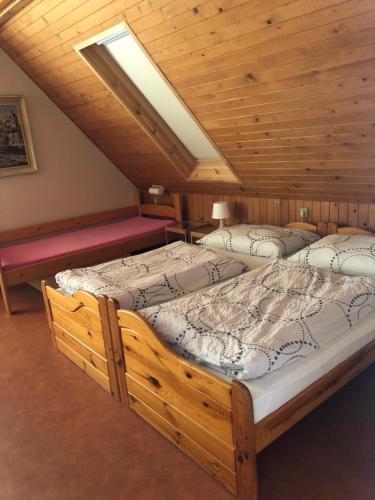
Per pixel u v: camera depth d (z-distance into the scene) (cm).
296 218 359
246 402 147
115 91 338
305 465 181
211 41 229
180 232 436
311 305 202
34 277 365
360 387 229
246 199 399
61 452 200
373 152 250
